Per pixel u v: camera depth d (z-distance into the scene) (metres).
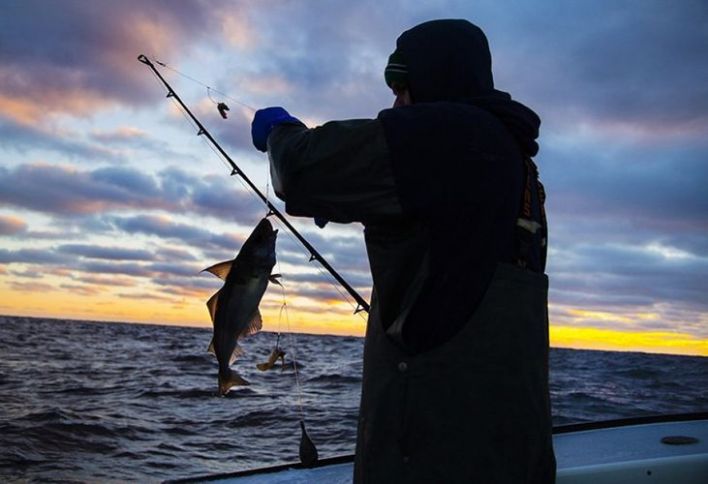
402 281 1.67
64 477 7.01
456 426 1.58
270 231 2.86
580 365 36.16
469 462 1.56
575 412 11.69
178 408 11.88
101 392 13.91
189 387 15.07
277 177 1.79
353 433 9.20
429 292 1.62
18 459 7.71
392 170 1.62
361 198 1.66
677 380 23.67
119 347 35.28
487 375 1.59
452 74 1.84
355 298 3.07
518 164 1.73
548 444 1.72
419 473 1.58
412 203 1.62
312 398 13.52
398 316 1.67
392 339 1.66
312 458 3.05
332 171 1.67
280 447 8.55
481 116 1.71
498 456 1.58
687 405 13.44
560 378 22.55
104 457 7.96
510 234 1.69
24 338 39.66
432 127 1.64
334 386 16.16
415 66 1.87
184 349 34.59
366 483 1.67
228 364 2.80
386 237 1.71
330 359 29.61
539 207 1.86
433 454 1.58
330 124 1.72
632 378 24.08
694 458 2.70
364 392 1.74
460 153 1.63
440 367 1.60
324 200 1.70
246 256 2.82
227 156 3.12
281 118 1.93
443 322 1.61
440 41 1.85
